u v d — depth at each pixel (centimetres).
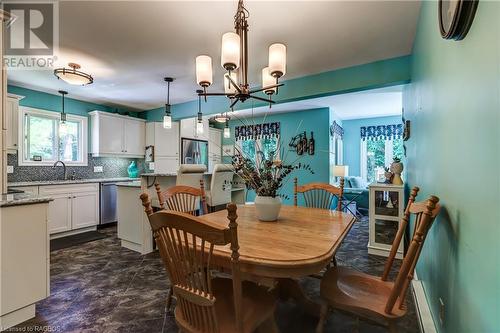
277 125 618
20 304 177
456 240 114
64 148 452
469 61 96
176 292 112
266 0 186
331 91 325
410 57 275
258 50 267
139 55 280
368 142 678
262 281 162
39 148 421
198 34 235
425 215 116
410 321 179
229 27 223
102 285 233
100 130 470
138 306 199
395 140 644
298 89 349
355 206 592
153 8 196
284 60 177
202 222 94
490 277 79
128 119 516
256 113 603
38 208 188
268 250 121
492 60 77
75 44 254
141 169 555
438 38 144
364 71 303
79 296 214
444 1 110
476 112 90
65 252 323
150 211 118
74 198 410
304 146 580
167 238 109
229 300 127
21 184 356
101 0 186
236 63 164
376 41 249
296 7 195
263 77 221
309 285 230
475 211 92
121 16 207
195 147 588
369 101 496
